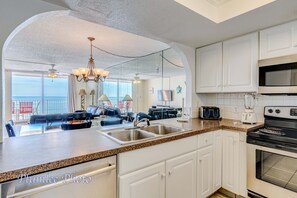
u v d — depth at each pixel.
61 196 0.98
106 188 1.15
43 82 6.96
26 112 6.68
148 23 1.75
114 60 4.33
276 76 1.74
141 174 1.31
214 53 2.40
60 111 7.21
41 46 3.22
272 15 1.60
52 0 1.33
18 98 6.55
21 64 5.16
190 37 2.18
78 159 1.01
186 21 1.71
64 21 2.16
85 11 1.50
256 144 1.73
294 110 1.86
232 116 2.53
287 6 1.44
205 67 2.52
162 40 2.29
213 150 1.96
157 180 1.42
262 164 1.70
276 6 1.44
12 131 2.35
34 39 2.82
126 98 4.15
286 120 1.92
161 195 1.45
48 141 1.34
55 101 7.16
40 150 1.12
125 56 3.93
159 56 3.45
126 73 4.39
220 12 1.74
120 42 2.95
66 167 0.99
